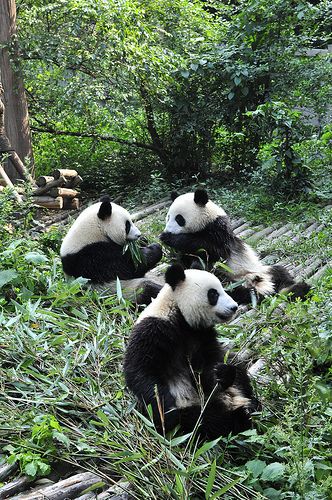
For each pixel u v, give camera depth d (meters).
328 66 14.05
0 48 12.14
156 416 4.47
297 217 11.26
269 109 12.70
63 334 5.56
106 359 5.21
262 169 12.73
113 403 4.80
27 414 4.60
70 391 4.86
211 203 7.70
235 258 7.50
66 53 12.60
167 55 13.42
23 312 5.88
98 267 7.07
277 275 7.53
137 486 3.95
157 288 6.81
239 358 5.46
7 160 11.39
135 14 12.91
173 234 7.58
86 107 12.64
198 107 13.90
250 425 4.67
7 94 12.20
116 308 6.06
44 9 12.48
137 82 12.94
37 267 7.30
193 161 14.40
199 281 4.91
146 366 4.61
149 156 14.74
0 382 4.98
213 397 4.73
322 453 4.33
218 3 15.70
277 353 5.23
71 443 4.38
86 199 13.39
